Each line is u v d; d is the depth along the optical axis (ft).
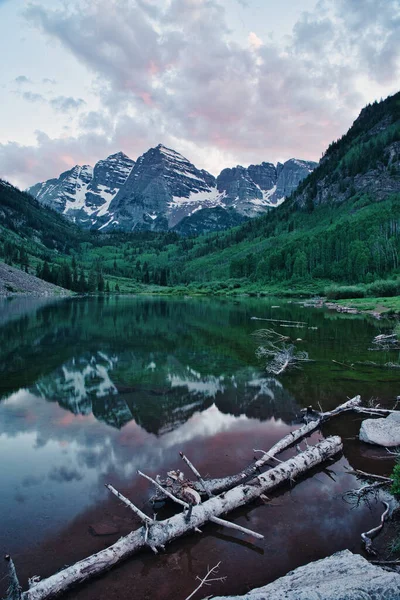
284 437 46.78
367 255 401.08
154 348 106.73
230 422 52.49
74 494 34.50
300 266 466.29
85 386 69.46
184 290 529.45
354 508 32.60
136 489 35.29
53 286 477.36
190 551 27.27
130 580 24.57
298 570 23.63
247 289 478.18
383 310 203.31
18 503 32.99
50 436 47.47
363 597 18.85
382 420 48.70
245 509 32.35
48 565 25.88
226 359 92.68
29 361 89.61
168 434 48.16
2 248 577.02
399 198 626.64
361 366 85.35
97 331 139.95
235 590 23.70
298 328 149.89
